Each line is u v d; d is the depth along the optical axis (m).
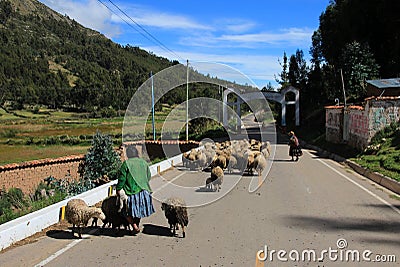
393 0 38.53
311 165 20.73
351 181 15.08
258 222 8.98
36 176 16.11
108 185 12.73
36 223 8.34
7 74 80.19
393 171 15.38
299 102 59.78
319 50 64.00
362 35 44.12
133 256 6.79
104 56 100.88
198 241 7.63
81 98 69.75
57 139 45.53
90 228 8.66
